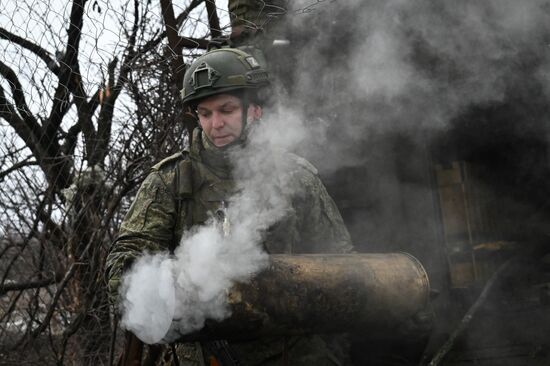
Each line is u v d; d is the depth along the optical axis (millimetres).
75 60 3582
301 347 2277
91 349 3961
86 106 3809
